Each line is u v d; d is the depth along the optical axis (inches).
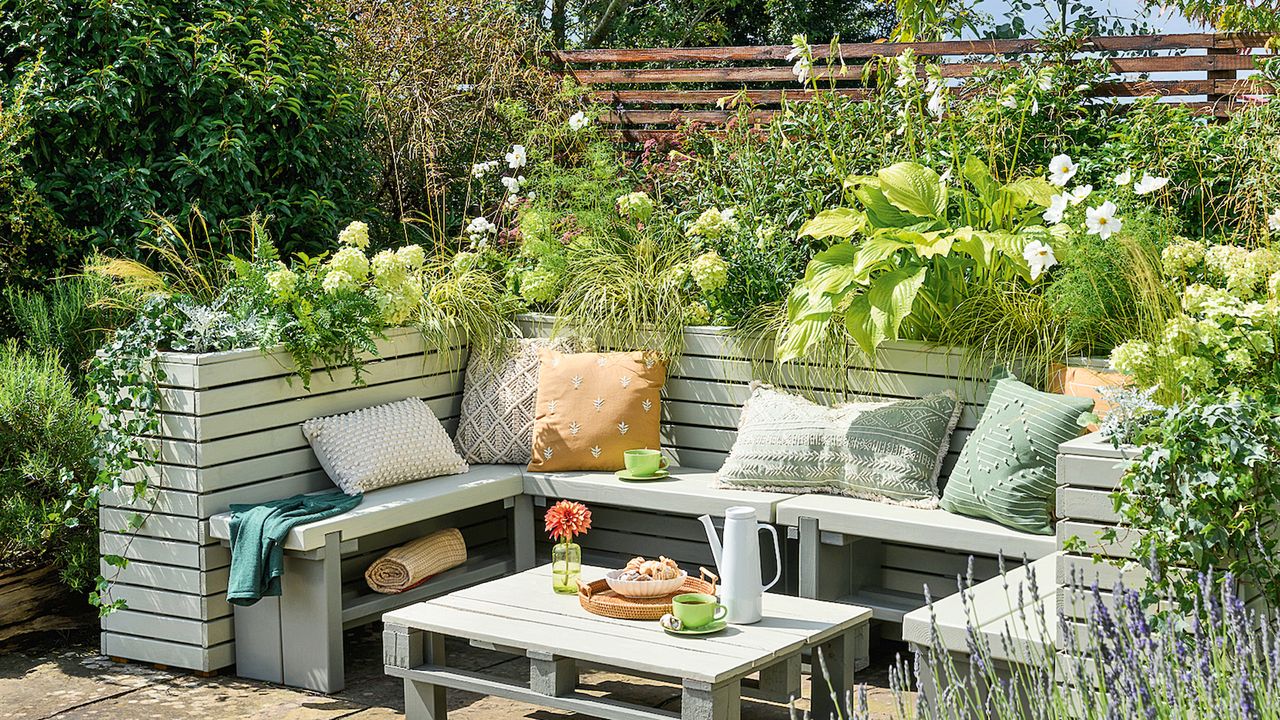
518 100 310.0
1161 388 138.4
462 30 325.4
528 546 199.9
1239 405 115.9
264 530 163.8
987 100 235.9
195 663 171.9
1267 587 114.8
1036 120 235.5
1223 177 210.7
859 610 143.6
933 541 162.7
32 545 180.7
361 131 291.9
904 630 127.0
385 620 143.9
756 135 255.8
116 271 207.0
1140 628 88.7
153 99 249.1
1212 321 136.2
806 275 188.4
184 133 249.0
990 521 163.8
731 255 212.1
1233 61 247.6
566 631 136.5
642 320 208.1
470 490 188.9
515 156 249.4
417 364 206.5
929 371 183.9
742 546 138.2
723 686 125.2
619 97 323.6
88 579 185.2
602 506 214.7
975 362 179.9
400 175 313.7
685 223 234.4
